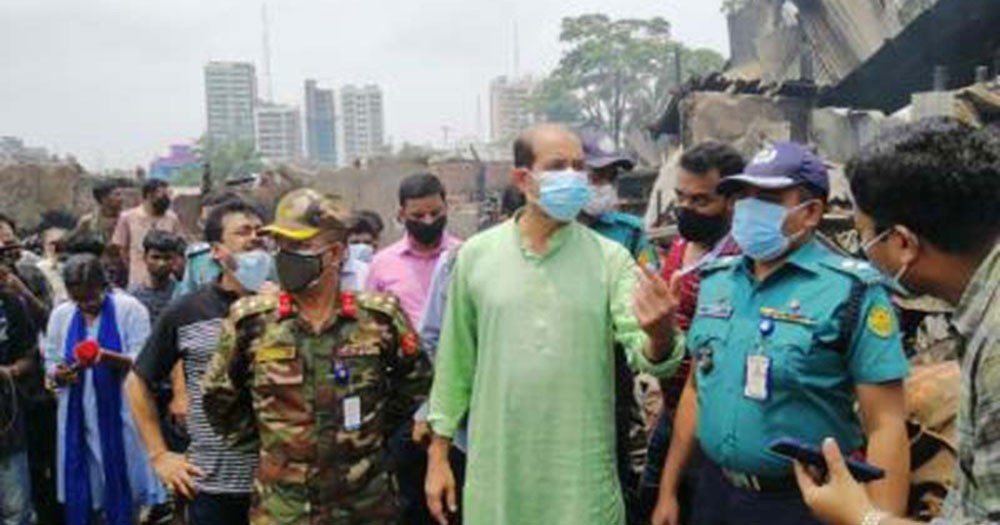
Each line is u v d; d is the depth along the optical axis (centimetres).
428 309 434
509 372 315
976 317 164
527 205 322
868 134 1189
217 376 329
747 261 286
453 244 503
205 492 390
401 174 2198
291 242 313
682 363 343
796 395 265
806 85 1270
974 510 166
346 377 322
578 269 318
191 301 404
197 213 1652
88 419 561
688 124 1290
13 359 584
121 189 1045
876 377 257
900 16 1681
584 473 313
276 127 12912
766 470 269
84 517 562
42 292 680
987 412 159
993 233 174
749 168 275
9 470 557
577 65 4653
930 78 1134
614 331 320
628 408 361
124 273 890
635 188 1290
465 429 394
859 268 265
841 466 189
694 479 347
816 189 271
